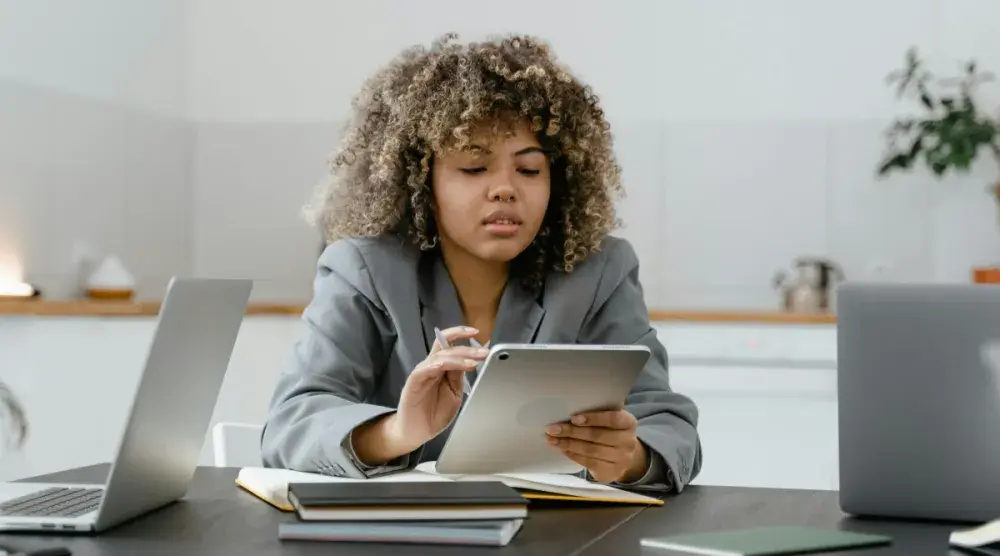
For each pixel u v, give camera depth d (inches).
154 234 173.8
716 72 176.7
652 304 178.1
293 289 184.1
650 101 178.1
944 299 47.9
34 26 144.2
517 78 61.1
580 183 65.9
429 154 63.3
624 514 49.8
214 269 185.2
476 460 51.6
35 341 123.3
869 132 173.3
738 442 148.3
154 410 45.3
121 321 129.0
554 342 64.9
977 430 47.6
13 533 44.8
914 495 48.5
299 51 184.1
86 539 43.8
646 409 62.2
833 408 146.9
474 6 181.5
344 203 70.1
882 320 48.6
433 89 62.3
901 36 172.1
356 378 64.0
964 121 157.8
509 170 61.3
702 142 177.2
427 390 51.6
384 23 182.7
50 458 124.1
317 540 43.1
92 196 156.6
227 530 45.6
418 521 43.0
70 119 151.7
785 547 41.4
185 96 184.1
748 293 176.4
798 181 175.2
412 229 65.9
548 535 44.8
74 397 125.6
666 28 177.6
